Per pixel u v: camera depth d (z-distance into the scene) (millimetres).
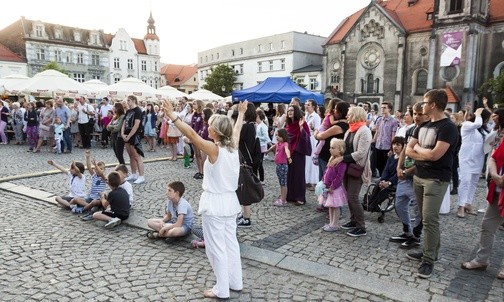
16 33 53812
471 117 6676
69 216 6184
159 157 13203
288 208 6871
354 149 5328
